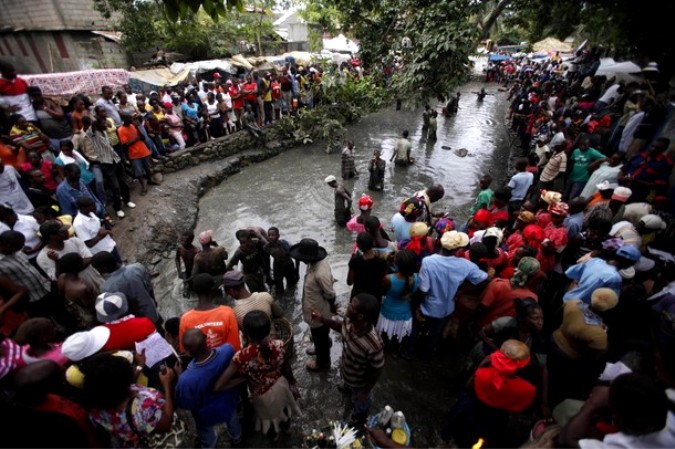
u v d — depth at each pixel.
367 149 14.84
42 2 15.05
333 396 4.29
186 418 4.02
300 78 16.05
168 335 4.00
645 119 7.51
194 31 16.50
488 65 33.38
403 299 4.17
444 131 17.17
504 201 5.56
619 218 5.30
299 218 9.23
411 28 9.05
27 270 4.19
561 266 5.03
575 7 6.70
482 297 4.11
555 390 3.47
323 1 11.97
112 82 12.00
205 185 10.98
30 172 5.73
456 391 4.30
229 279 3.65
